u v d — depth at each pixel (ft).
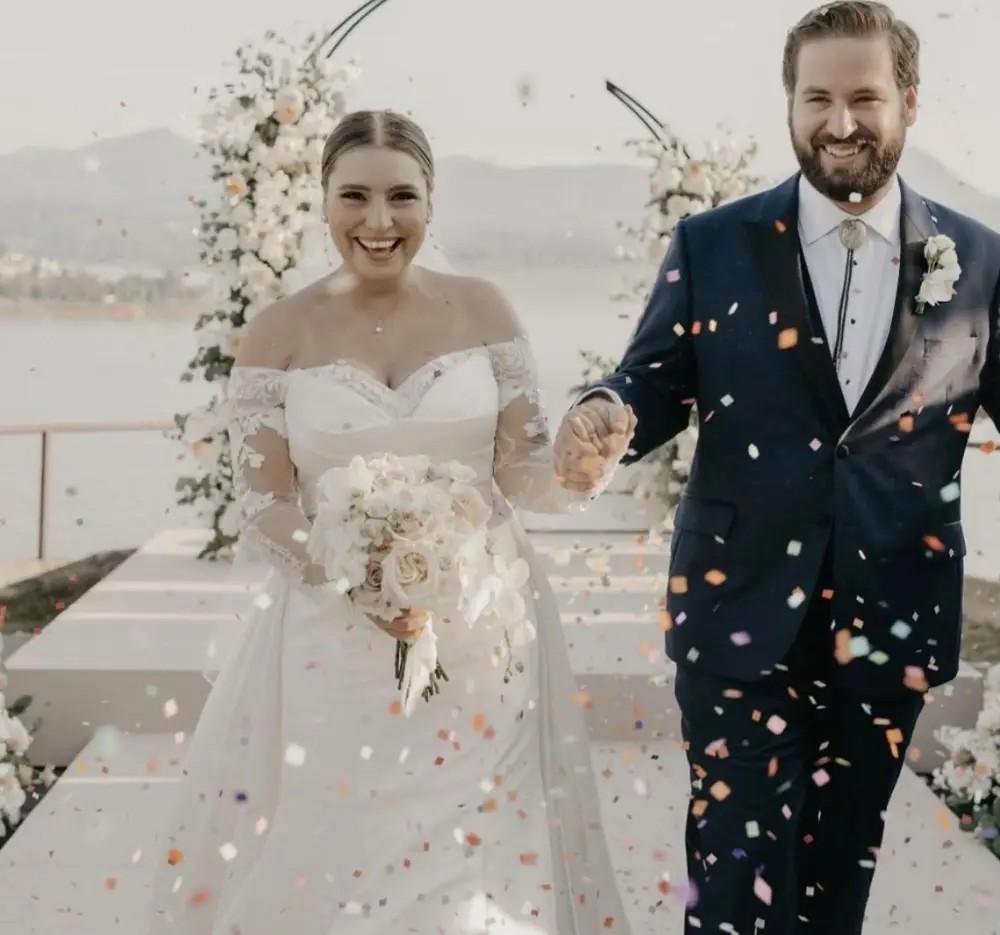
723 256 9.78
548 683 10.01
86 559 26.84
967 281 9.52
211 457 22.16
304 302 9.92
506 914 8.91
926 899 12.78
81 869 13.12
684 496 10.27
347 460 9.49
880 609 9.53
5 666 16.60
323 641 9.55
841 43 9.06
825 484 9.52
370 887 9.02
